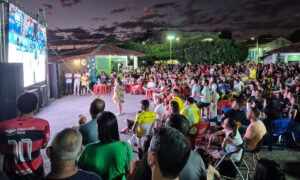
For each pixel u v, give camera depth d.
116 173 2.26
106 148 2.23
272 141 5.53
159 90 11.63
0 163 4.01
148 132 4.65
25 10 8.90
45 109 10.60
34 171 2.55
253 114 4.20
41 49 11.16
